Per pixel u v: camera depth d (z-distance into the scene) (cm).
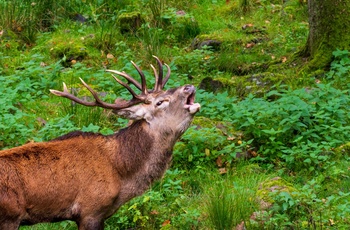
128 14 1808
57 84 1483
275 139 1245
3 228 877
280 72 1541
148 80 1474
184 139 1227
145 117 951
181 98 952
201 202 1081
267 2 1988
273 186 1082
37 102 1402
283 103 1285
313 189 1090
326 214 1020
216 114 1329
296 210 1023
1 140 1209
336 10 1507
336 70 1482
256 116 1273
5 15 1767
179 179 1163
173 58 1658
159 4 1873
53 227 1035
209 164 1197
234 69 1627
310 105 1288
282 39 1755
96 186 918
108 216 950
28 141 1216
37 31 1784
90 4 1864
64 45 1677
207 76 1555
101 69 1606
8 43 1692
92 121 1305
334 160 1193
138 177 951
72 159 914
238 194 1045
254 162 1215
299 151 1176
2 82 1437
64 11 1853
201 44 1748
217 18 1917
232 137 1248
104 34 1762
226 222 1005
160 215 1052
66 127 1248
